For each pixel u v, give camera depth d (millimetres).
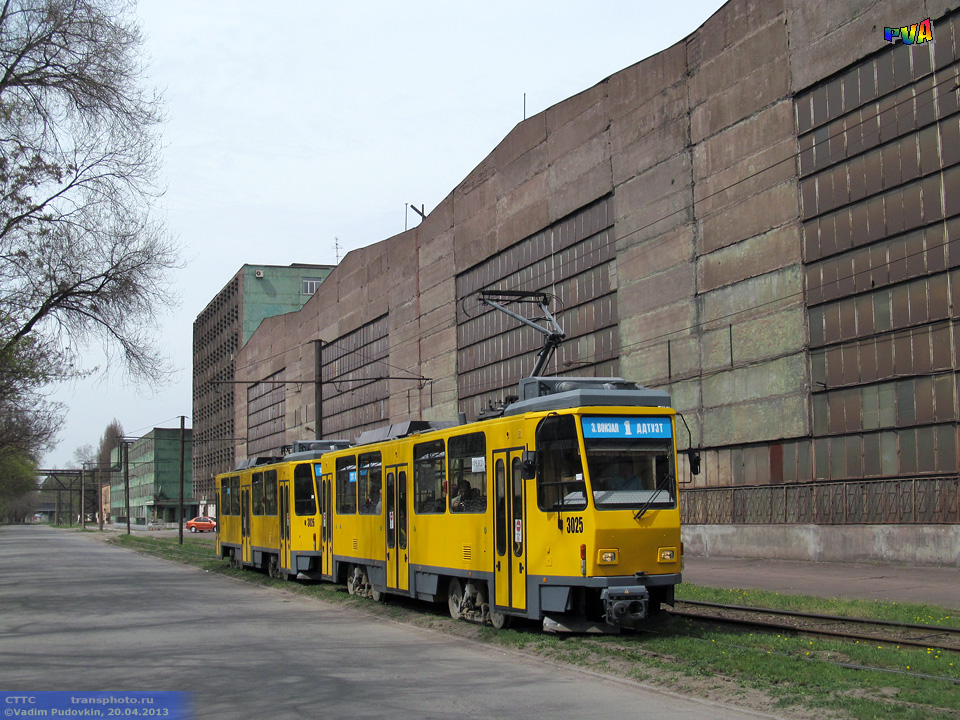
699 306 32469
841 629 14273
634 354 35688
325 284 73562
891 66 25781
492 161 47188
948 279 23984
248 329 100875
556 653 12438
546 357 20656
